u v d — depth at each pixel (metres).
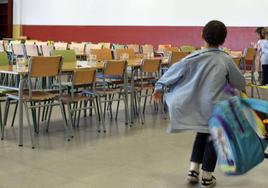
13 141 4.76
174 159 4.23
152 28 12.52
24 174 3.70
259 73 8.47
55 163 4.02
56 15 14.91
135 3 12.84
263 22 10.46
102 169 3.88
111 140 4.92
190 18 11.71
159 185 3.52
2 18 16.75
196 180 3.58
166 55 7.89
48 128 5.39
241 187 3.53
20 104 4.57
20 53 8.66
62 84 5.54
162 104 6.56
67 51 6.78
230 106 2.94
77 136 5.06
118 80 6.22
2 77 6.98
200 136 3.55
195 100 3.27
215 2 11.20
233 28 10.92
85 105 5.98
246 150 2.91
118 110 6.68
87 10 14.02
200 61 3.28
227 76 3.28
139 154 4.38
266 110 2.93
